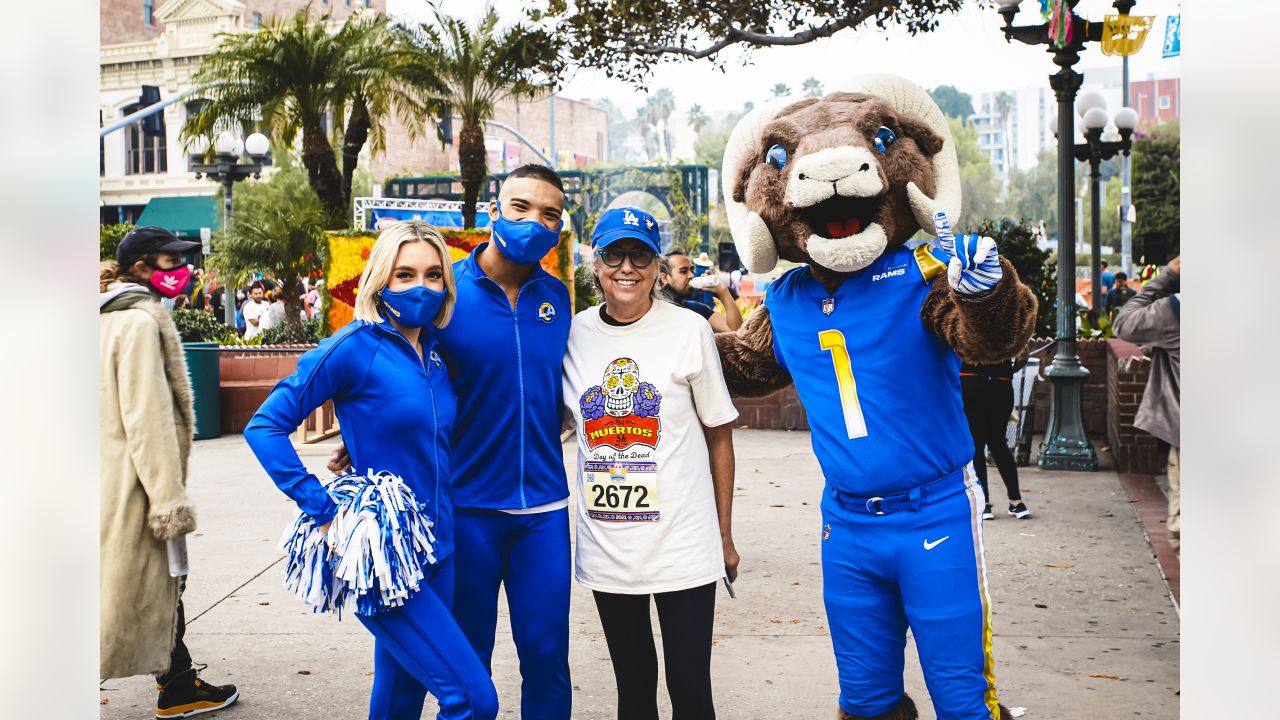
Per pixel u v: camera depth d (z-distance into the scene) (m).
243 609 5.81
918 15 9.95
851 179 3.20
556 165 54.34
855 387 3.28
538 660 3.47
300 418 3.09
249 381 13.38
